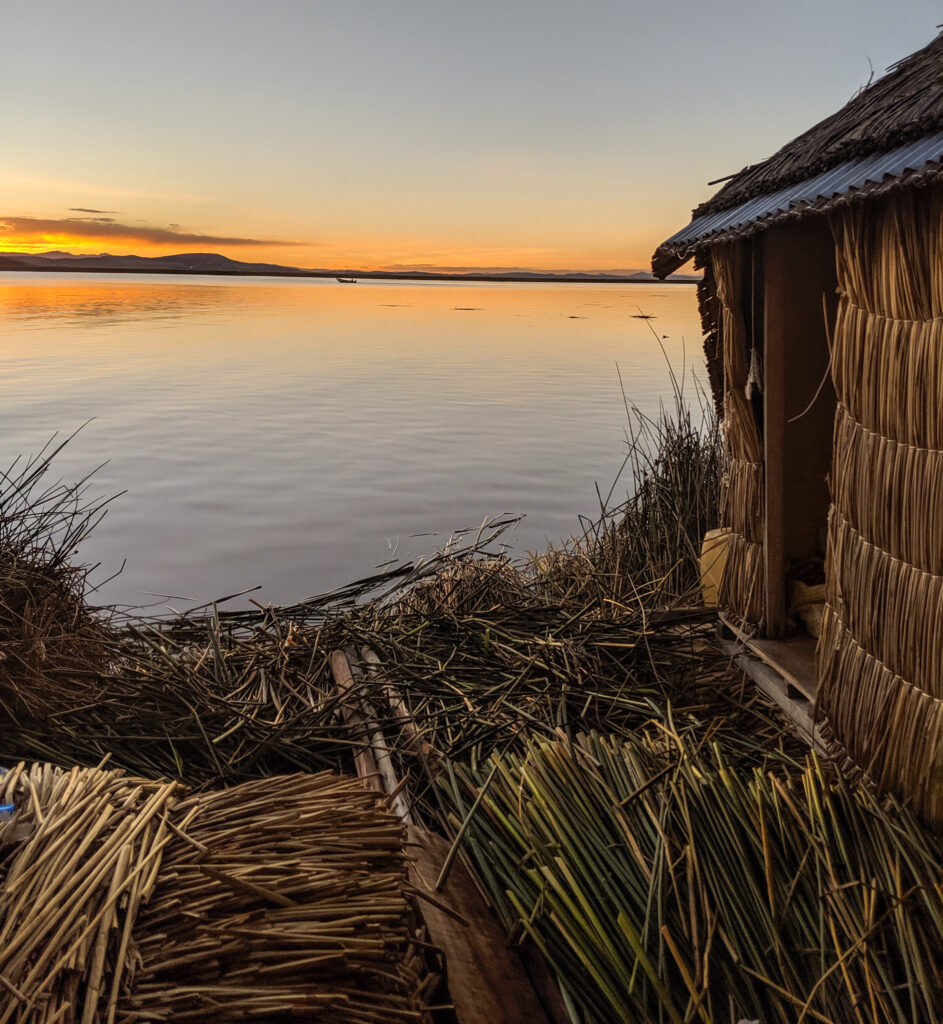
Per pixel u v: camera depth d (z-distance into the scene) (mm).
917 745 2256
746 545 3469
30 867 1440
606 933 1878
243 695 3207
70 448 11344
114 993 1300
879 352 2338
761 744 2908
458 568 4645
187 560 7508
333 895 1544
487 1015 1763
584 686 3205
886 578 2361
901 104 2463
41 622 2896
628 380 18562
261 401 15461
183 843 1588
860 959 1813
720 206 3379
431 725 2900
